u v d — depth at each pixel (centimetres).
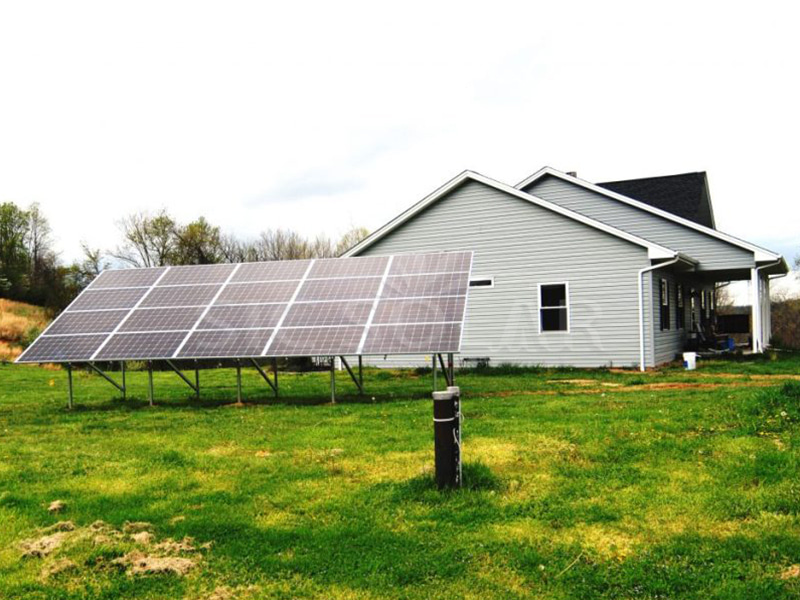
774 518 502
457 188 2077
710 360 2002
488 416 981
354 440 837
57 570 449
